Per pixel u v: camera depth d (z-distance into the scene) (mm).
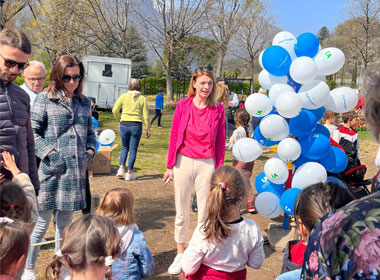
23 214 2232
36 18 30938
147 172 8352
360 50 33344
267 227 5305
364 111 1255
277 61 3988
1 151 2898
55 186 3564
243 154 4426
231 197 2668
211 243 2707
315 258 1128
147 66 57312
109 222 2193
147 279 3801
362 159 10898
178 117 4023
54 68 3553
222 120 4098
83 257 2047
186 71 41500
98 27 30688
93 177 7758
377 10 32594
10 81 2924
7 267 1771
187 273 2799
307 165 4023
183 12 30359
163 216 5637
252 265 2842
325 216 1207
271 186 4500
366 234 1024
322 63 3947
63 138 3568
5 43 2744
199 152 3975
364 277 994
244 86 44000
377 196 1110
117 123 18078
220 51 33000
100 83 23797
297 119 4016
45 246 4418
